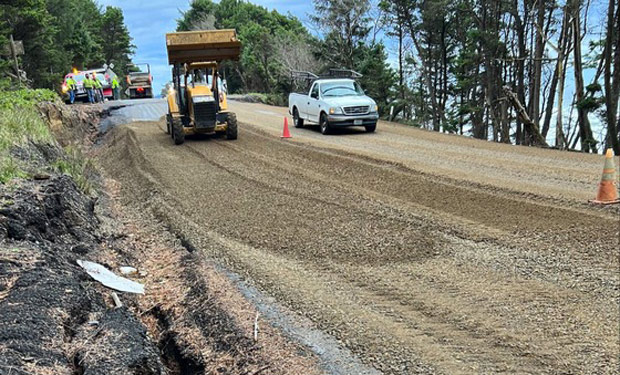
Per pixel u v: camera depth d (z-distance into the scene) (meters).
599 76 26.47
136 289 5.33
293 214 8.38
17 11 33.94
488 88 31.75
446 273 5.79
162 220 8.34
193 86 16.31
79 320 3.86
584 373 3.74
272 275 5.82
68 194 7.28
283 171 11.72
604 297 4.99
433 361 3.97
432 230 7.29
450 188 9.52
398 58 43.84
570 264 5.84
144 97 44.12
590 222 7.19
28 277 4.14
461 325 4.55
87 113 22.64
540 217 7.57
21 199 5.95
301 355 4.07
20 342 3.14
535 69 28.44
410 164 11.85
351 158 12.83
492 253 6.33
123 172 12.59
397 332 4.45
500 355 4.04
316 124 20.72
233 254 6.54
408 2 37.28
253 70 56.16
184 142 16.30
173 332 4.53
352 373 3.82
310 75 28.08
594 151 21.81
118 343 3.52
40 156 9.59
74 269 4.92
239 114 25.39
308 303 5.06
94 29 74.38
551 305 4.88
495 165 11.71
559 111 23.67
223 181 10.89
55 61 44.81
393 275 5.79
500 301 5.01
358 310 4.91
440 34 39.84
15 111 12.16
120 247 6.67
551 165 11.59
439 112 39.59
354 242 6.95
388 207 8.54
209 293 5.16
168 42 15.47
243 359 4.02
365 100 18.34
